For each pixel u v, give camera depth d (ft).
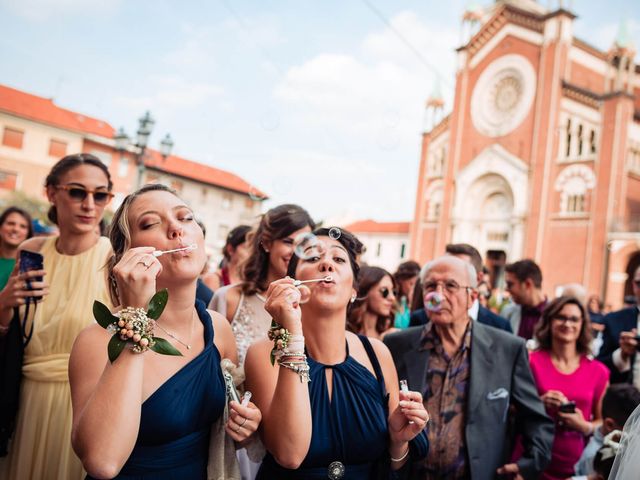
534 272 16.25
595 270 69.41
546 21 79.77
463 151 90.33
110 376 4.25
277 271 9.70
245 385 5.90
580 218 72.38
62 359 7.17
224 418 5.42
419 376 8.60
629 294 71.87
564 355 11.09
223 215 111.55
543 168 77.20
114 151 90.89
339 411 5.83
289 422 5.00
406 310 16.55
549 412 10.32
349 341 6.70
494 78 87.04
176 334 5.22
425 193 96.84
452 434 8.18
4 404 6.92
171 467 4.86
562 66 77.87
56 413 7.03
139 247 4.62
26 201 82.94
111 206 45.29
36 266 7.08
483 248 86.43
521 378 8.73
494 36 87.81
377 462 6.07
